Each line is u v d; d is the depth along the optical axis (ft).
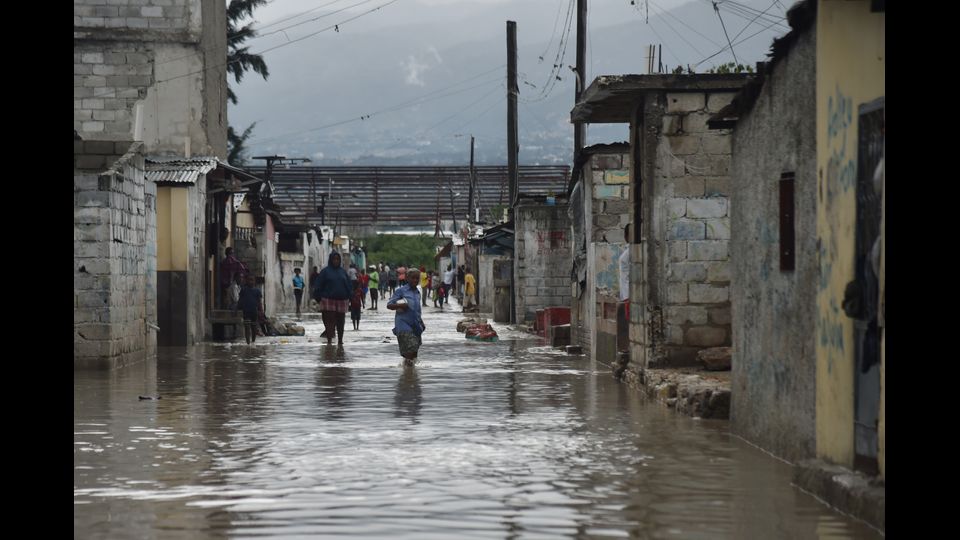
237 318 124.06
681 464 41.55
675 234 72.23
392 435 49.37
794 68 40.42
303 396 65.51
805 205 38.78
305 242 223.92
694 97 72.54
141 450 45.32
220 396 65.72
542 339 126.00
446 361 92.94
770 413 43.78
